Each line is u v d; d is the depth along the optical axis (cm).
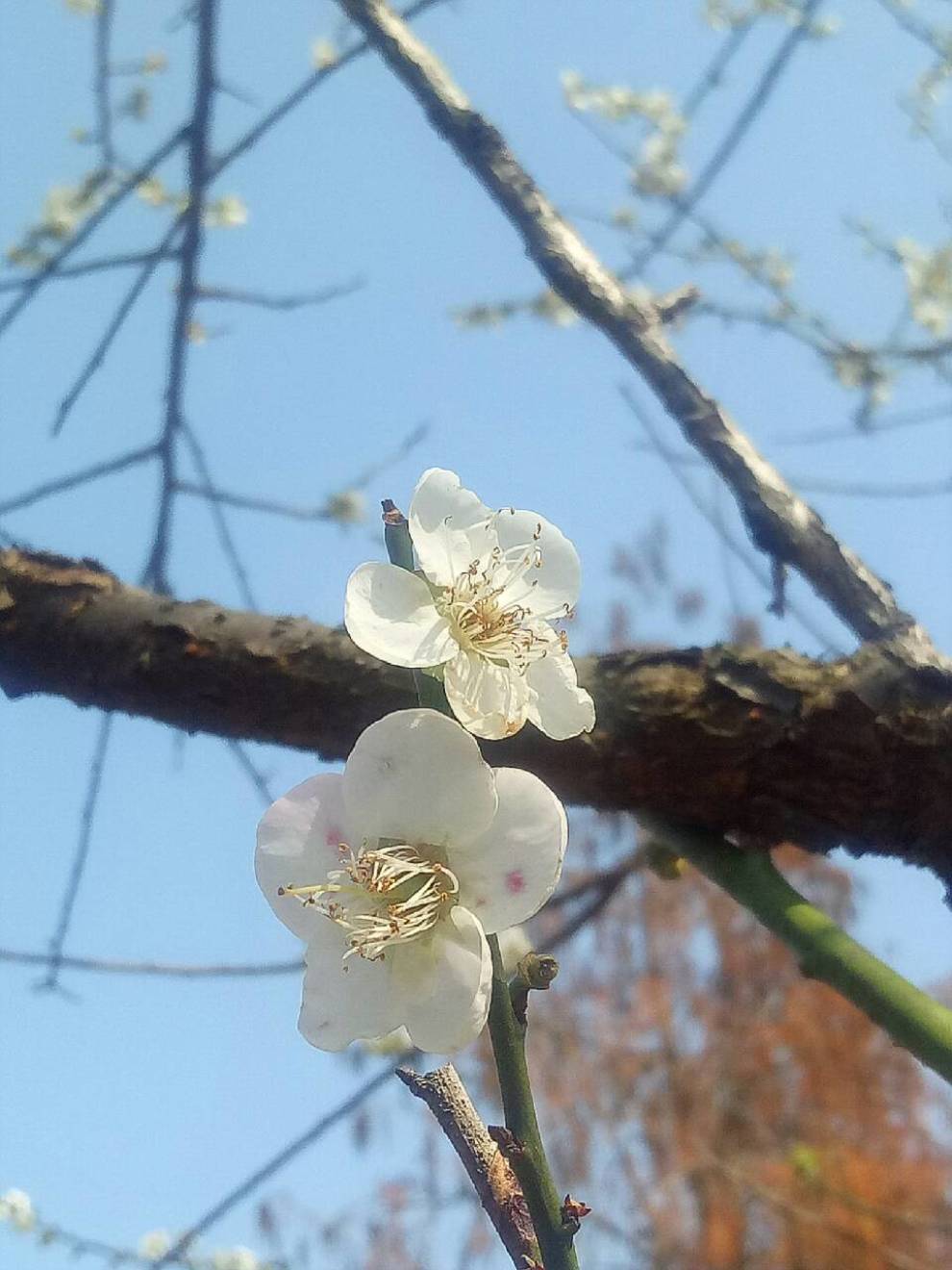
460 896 12
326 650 18
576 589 13
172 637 18
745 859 18
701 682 18
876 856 18
